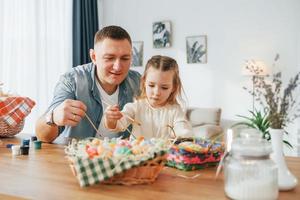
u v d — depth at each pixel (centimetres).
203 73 425
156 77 129
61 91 151
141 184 72
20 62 317
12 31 306
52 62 368
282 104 70
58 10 376
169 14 441
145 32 456
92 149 73
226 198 63
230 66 409
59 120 114
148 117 137
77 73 156
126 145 77
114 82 141
